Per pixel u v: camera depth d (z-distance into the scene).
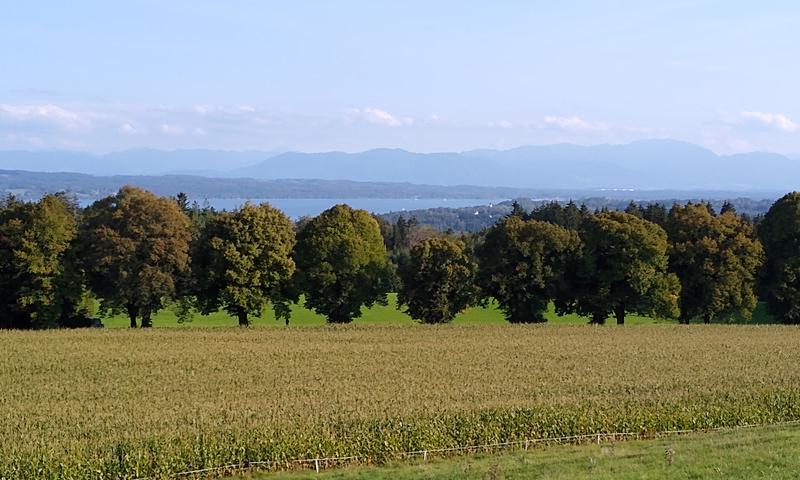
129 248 63.91
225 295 67.38
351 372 45.22
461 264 73.88
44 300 64.38
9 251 64.88
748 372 44.81
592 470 24.11
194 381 42.28
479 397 37.25
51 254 65.12
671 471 23.28
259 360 49.12
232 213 70.88
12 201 71.12
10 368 45.56
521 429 31.20
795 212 74.31
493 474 23.59
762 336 63.00
